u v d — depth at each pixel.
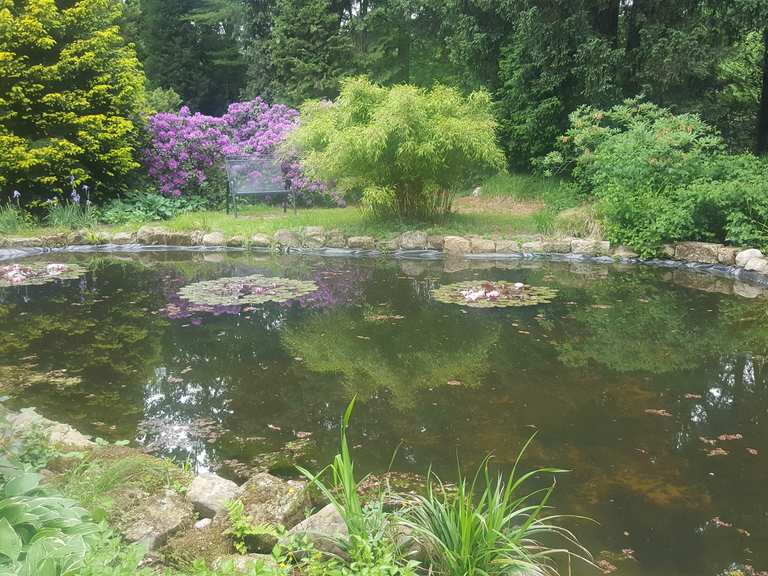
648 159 8.74
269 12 18.59
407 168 9.28
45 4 10.63
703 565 2.44
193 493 2.72
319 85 16.33
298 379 4.51
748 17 9.98
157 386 4.39
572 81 12.27
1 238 9.66
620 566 2.43
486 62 13.89
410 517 2.27
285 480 3.09
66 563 1.66
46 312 6.32
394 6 15.73
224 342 5.34
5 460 2.22
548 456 3.32
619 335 5.42
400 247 9.34
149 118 12.77
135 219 11.33
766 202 7.77
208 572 1.98
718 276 7.79
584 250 8.93
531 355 4.94
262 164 11.76
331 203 13.34
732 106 13.41
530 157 13.67
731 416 3.82
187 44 22.62
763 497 2.92
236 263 8.93
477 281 7.40
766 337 5.36
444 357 4.92
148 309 6.42
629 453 3.35
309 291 7.03
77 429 3.68
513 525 2.68
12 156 10.27
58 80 11.02
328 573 2.04
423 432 3.63
